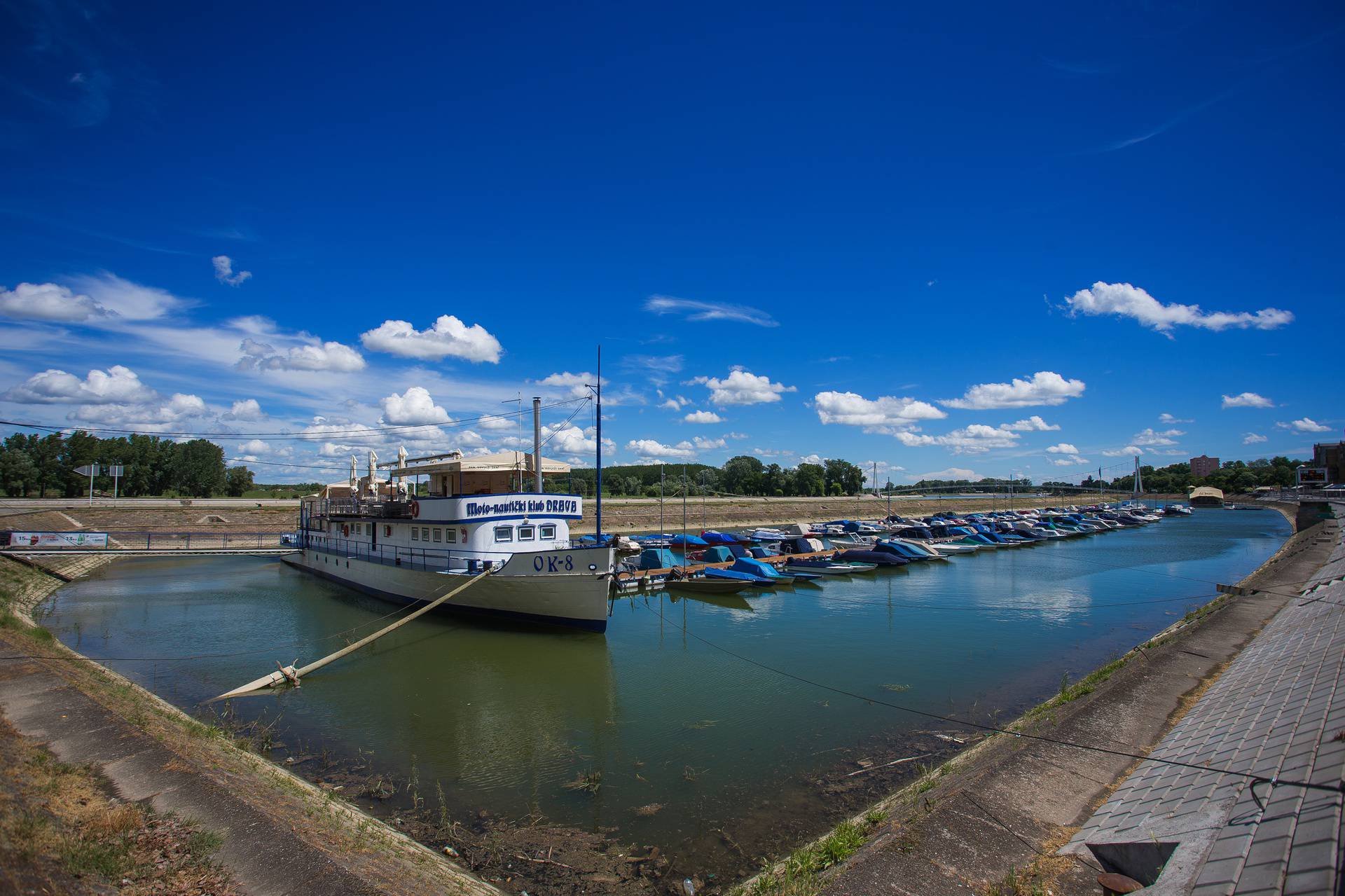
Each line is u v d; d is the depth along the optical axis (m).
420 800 13.33
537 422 33.19
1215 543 71.00
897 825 10.33
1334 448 151.75
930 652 25.77
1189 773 10.79
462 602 29.03
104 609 33.66
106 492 95.94
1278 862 6.84
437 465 32.22
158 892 7.70
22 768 10.35
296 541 51.12
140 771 11.19
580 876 10.64
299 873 8.52
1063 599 37.44
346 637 27.45
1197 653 20.02
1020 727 15.16
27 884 6.78
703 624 31.16
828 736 16.97
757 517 95.81
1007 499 164.88
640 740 16.72
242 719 18.06
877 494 142.50
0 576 34.62
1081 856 9.11
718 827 12.27
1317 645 15.80
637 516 84.25
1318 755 8.95
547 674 22.55
